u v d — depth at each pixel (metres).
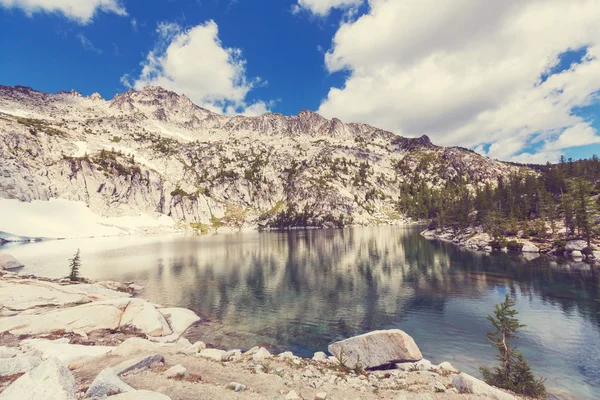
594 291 43.34
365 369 20.91
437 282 52.56
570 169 121.25
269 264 77.44
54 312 29.73
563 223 90.75
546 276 53.38
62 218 188.38
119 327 30.31
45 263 77.81
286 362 20.42
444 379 18.05
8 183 177.00
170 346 22.56
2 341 23.75
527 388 19.23
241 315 38.12
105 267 73.69
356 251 98.00
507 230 97.75
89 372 15.70
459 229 129.00
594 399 18.91
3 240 143.62
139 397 9.59
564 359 24.50
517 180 138.62
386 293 46.91
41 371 10.21
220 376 16.38
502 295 43.28
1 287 37.00
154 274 64.94
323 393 14.58
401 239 134.75
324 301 43.78
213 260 85.06
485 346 27.36
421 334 30.61
